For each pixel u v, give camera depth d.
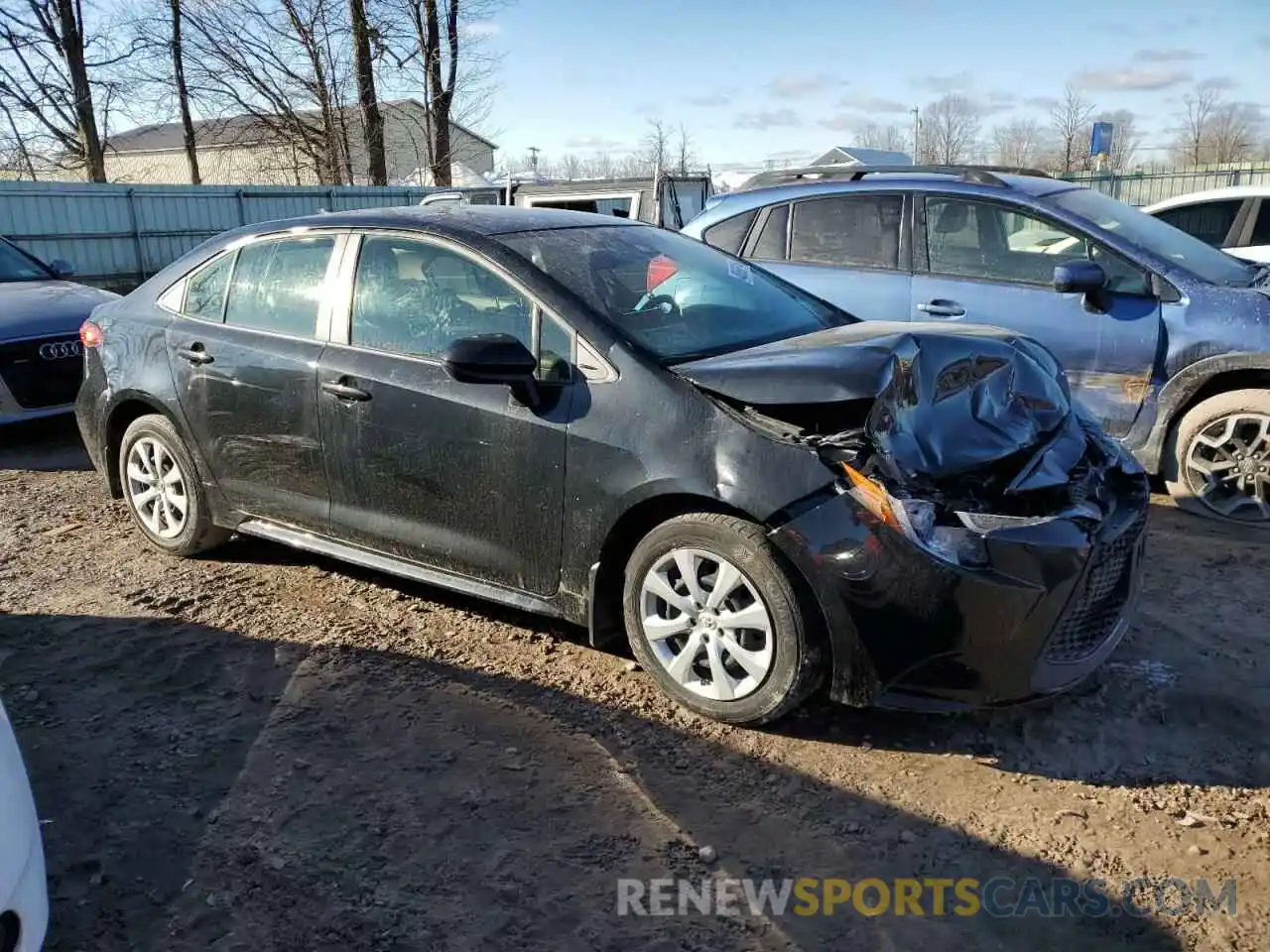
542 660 3.87
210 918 2.55
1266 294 5.20
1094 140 27.84
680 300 3.98
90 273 18.31
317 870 2.73
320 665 3.84
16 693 3.64
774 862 2.77
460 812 2.97
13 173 26.00
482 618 4.25
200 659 3.89
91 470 6.75
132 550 5.10
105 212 18.34
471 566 3.86
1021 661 3.07
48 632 4.14
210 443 4.58
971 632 3.01
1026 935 2.50
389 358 3.98
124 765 3.21
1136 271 5.47
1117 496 3.55
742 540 3.20
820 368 3.24
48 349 7.10
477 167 42.69
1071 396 3.99
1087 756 3.22
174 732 3.39
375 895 2.64
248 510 4.56
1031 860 2.76
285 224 4.51
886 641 3.05
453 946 2.47
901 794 3.04
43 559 5.00
